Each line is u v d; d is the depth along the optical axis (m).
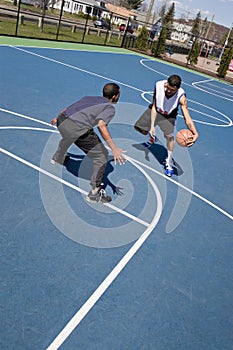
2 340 2.70
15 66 11.35
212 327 3.31
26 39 17.80
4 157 5.36
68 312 3.08
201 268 4.09
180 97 5.59
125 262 3.87
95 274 3.59
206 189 6.17
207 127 10.39
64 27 31.83
